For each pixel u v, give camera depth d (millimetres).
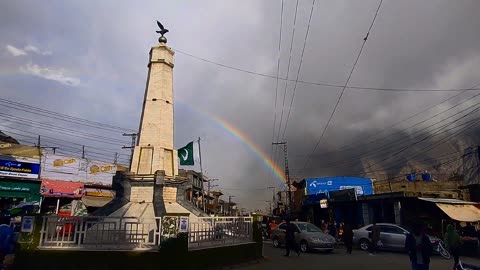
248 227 15492
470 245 17953
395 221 25234
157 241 10906
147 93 18547
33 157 26250
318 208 38656
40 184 26062
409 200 25188
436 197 25312
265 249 21359
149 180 16406
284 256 17141
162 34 19859
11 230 9312
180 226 10766
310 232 19844
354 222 31094
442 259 16453
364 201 29172
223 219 13789
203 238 12320
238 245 13742
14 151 26516
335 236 24656
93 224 11156
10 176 24281
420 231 8469
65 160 28219
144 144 17625
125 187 16391
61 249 10711
